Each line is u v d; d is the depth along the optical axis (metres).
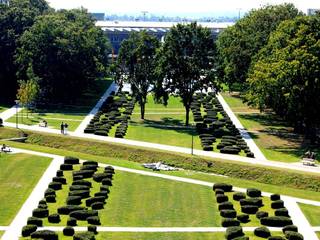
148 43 151.88
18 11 185.50
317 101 118.31
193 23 144.00
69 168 100.88
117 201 84.81
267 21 173.38
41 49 165.62
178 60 142.62
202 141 121.69
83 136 125.06
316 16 138.75
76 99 178.00
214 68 149.38
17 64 173.00
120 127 134.62
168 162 108.12
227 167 103.38
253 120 150.75
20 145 118.94
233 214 78.94
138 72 151.38
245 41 162.00
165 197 87.56
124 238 70.56
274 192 91.56
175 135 131.00
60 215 78.19
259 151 116.25
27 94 147.12
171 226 75.38
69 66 166.75
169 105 175.50
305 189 94.75
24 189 89.62
